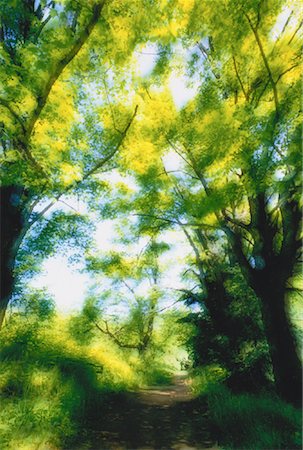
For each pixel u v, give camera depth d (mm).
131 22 5617
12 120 5484
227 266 12789
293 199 7426
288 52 7016
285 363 7742
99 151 9117
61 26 5801
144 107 8234
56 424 6242
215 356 11234
